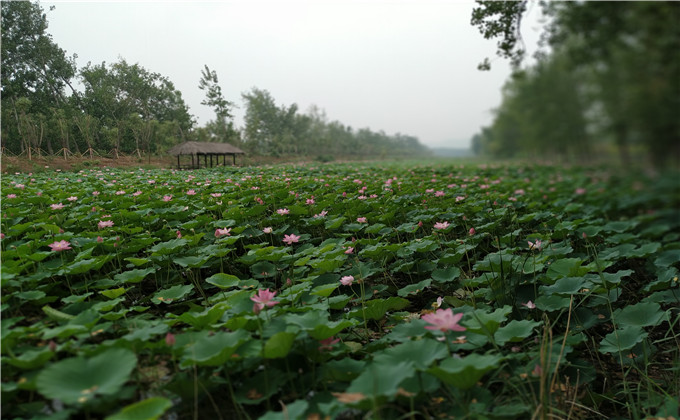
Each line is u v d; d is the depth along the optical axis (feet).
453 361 6.89
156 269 13.42
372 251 13.80
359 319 10.91
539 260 13.00
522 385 7.98
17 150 55.31
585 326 10.53
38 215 19.27
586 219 19.60
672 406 8.14
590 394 8.93
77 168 56.90
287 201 23.52
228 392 7.81
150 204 21.53
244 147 159.12
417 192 28.86
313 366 7.97
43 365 7.20
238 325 8.41
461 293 13.64
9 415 6.80
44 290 11.21
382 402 6.07
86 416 6.31
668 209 12.14
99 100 68.95
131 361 6.57
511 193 30.71
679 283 12.24
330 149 256.11
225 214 19.65
